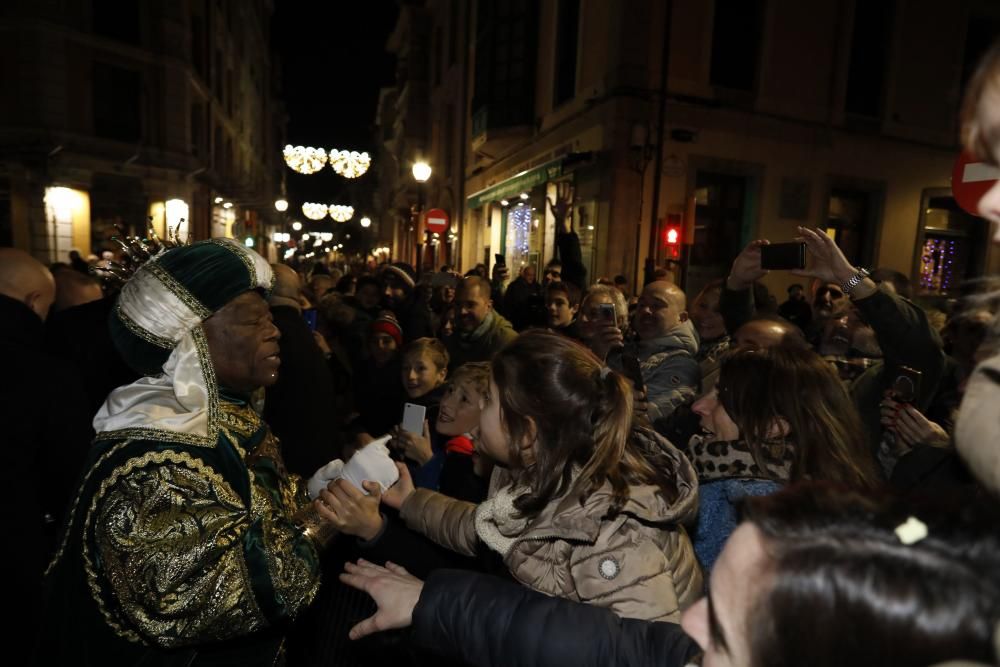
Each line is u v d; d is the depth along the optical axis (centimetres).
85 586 116
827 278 217
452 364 431
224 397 135
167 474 112
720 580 53
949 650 41
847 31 1047
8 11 1553
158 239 139
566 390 114
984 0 1162
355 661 171
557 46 1162
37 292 196
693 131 938
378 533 146
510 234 1450
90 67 1698
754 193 1019
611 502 108
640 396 208
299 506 152
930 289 1216
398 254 3372
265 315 134
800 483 54
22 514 171
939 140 1167
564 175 1090
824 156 1065
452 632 105
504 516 120
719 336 304
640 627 98
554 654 97
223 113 2508
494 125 1323
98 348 229
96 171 1742
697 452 152
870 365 245
